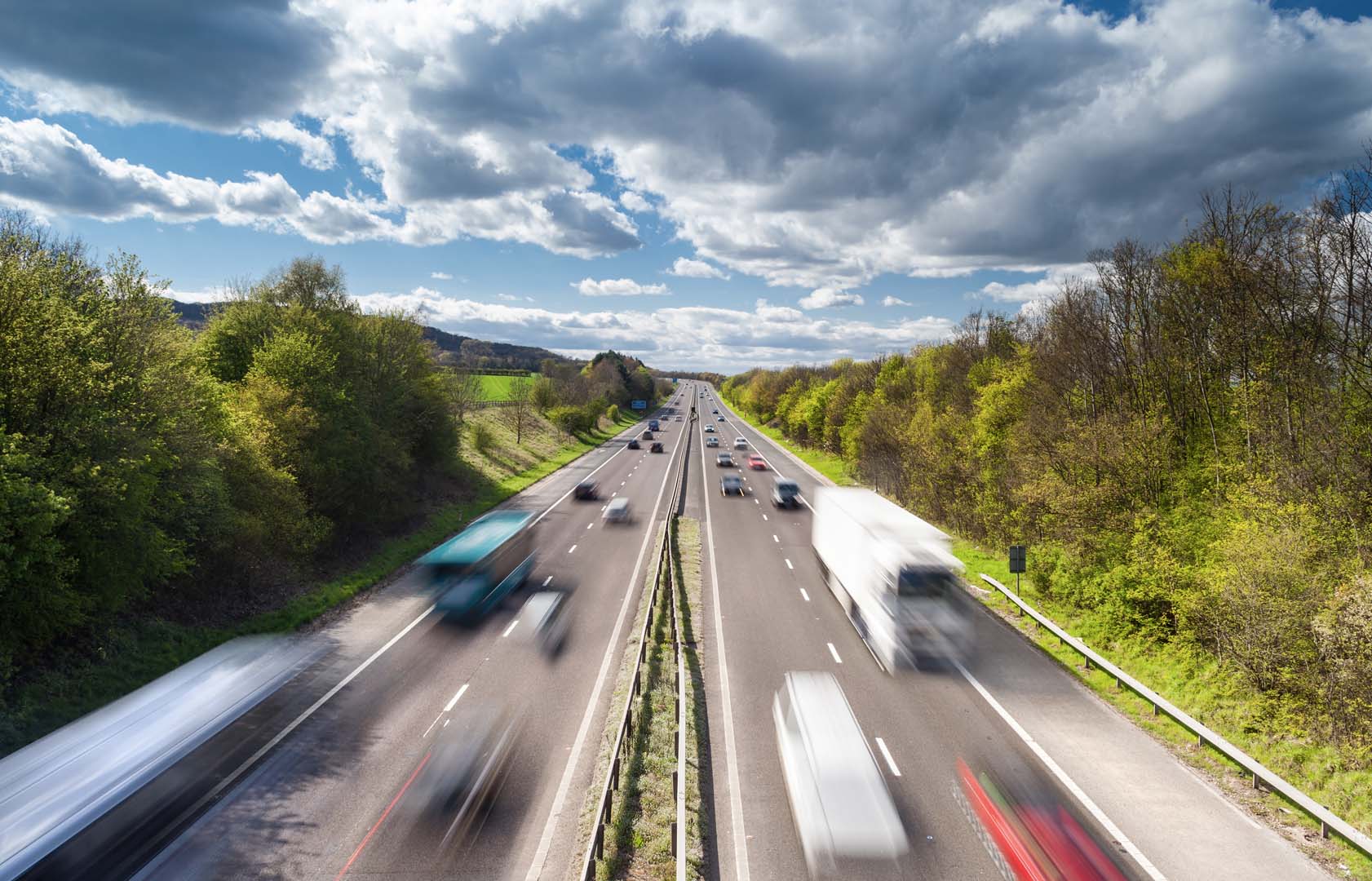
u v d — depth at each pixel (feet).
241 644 69.72
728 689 61.72
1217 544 68.03
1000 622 82.43
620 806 42.83
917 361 219.20
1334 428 67.77
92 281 73.87
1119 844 40.29
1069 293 129.08
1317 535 60.75
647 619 72.13
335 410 113.50
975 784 46.68
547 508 156.15
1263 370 79.05
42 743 47.50
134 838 40.01
